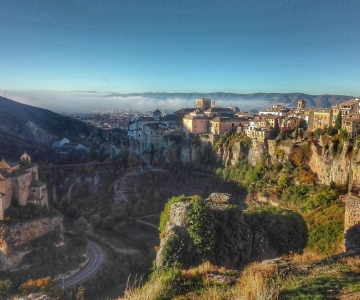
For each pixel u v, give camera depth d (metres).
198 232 35.75
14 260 71.00
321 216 50.44
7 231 71.06
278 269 22.72
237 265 36.62
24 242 74.12
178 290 20.55
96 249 90.19
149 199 127.50
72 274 75.56
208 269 23.94
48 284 59.22
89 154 174.50
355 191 76.31
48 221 79.69
